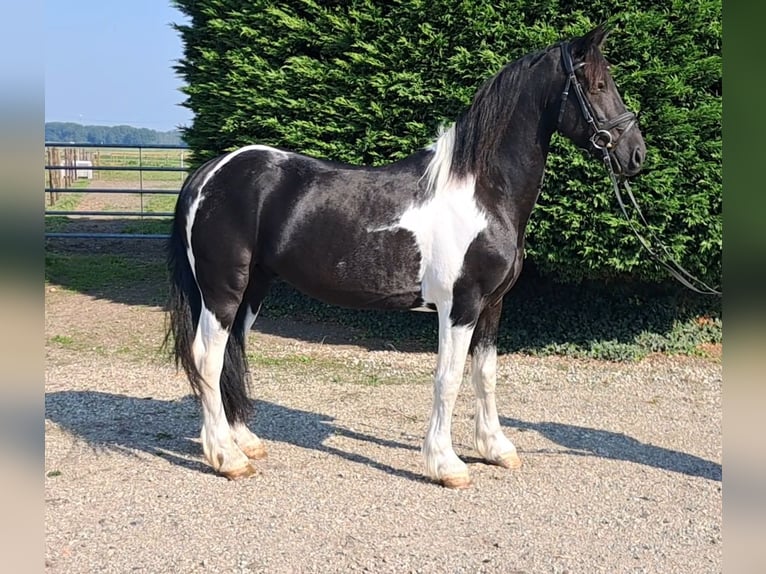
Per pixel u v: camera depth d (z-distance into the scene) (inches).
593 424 192.5
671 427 191.8
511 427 188.2
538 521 133.5
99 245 455.8
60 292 339.0
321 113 249.8
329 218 143.1
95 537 123.6
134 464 156.9
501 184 142.2
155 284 356.5
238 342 159.2
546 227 223.8
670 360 253.1
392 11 236.2
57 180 756.0
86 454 162.1
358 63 241.6
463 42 230.2
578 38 141.8
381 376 234.2
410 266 143.2
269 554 118.8
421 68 235.0
